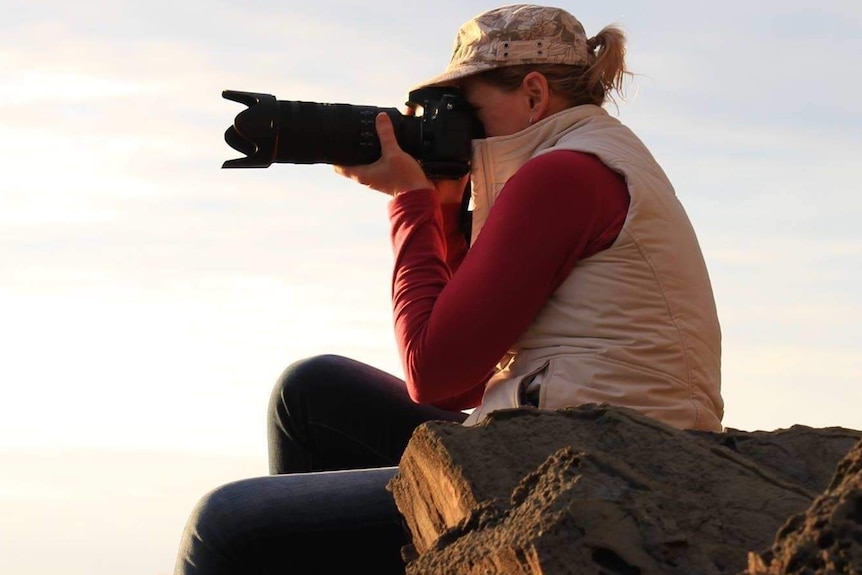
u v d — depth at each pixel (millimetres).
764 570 1890
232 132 4242
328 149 4152
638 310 3707
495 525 2449
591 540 2180
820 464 2885
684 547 2225
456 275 3805
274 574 3424
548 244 3705
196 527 3439
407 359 3867
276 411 4535
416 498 2943
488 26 4137
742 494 2541
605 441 2803
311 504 3445
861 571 1760
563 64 4086
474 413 3836
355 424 4496
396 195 4195
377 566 3473
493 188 4121
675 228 3826
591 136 3900
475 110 4195
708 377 3836
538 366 3742
